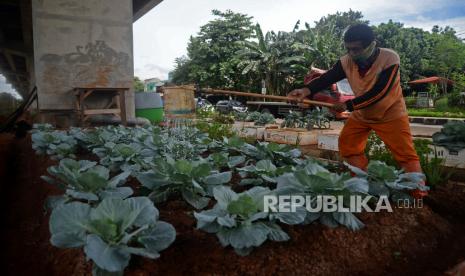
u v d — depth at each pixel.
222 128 7.21
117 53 9.95
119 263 1.57
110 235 1.71
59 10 9.24
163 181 2.65
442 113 18.27
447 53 36.50
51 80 9.30
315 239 2.21
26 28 15.12
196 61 34.53
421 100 27.47
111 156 3.80
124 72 10.08
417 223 2.71
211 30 34.66
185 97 6.28
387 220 2.62
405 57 36.31
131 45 10.11
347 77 3.48
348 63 3.42
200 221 1.99
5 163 5.54
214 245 2.09
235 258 1.96
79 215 1.84
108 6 9.76
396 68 3.09
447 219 3.02
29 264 2.51
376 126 3.33
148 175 2.70
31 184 4.17
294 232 2.25
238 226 1.97
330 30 34.94
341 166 4.02
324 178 2.27
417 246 2.46
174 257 1.96
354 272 2.07
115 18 9.86
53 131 5.95
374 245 2.34
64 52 9.38
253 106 18.89
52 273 2.16
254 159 4.01
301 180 2.37
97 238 1.65
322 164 3.77
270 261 1.97
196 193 2.74
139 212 1.89
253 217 1.96
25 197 3.92
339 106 3.45
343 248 2.21
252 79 31.81
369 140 4.55
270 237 1.96
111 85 9.94
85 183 2.45
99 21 9.68
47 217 3.11
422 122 15.43
